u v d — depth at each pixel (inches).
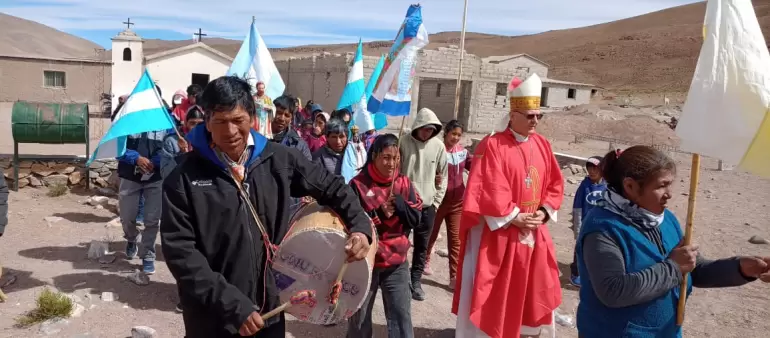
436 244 326.3
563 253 318.0
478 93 1364.4
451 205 247.8
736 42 101.1
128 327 191.5
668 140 1098.1
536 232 174.7
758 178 637.9
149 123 225.3
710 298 251.3
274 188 106.0
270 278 107.1
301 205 131.0
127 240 266.2
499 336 167.9
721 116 101.4
